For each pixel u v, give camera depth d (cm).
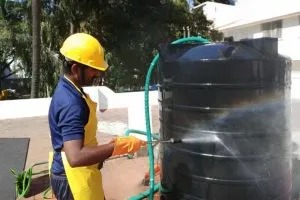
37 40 1590
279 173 302
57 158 270
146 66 2244
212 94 280
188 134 296
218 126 282
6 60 2806
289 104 311
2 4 2234
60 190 273
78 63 255
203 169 293
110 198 448
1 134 805
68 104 245
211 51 281
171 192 320
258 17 2120
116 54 2197
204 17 2450
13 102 1023
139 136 588
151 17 2227
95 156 246
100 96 1056
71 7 2092
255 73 276
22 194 461
